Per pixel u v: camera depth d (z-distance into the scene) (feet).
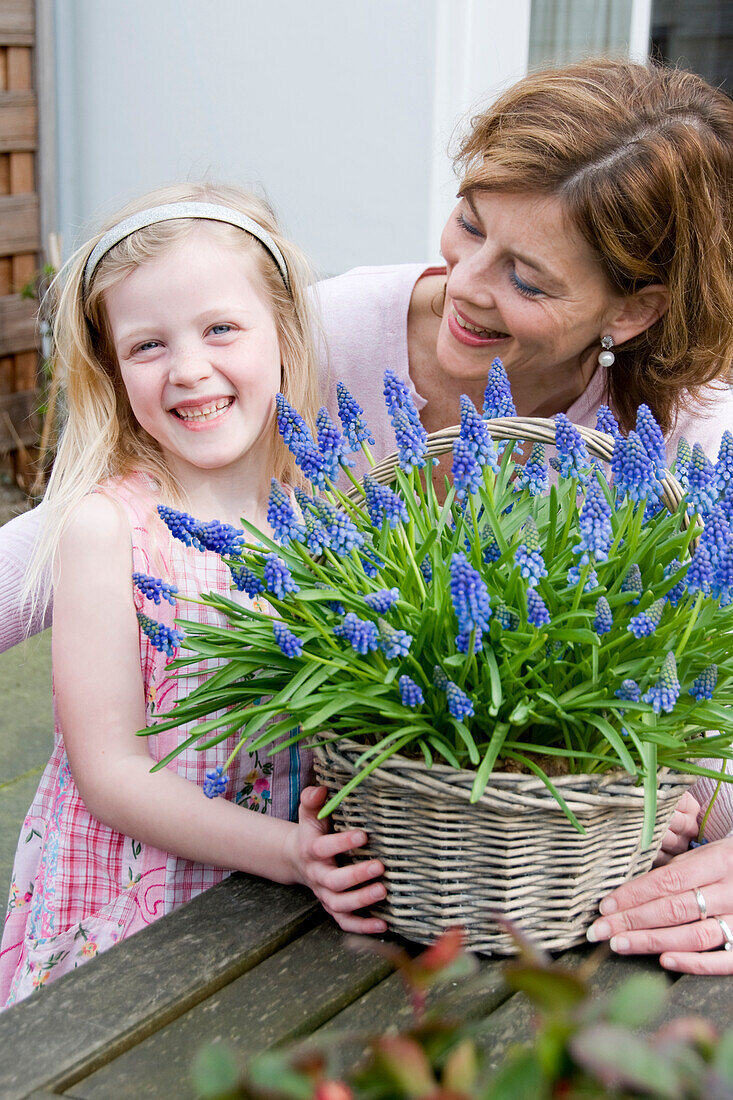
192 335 4.66
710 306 5.16
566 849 3.39
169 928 3.66
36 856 5.05
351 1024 3.21
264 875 3.98
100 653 4.45
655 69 5.33
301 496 3.76
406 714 3.43
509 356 5.29
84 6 12.95
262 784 4.70
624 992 1.90
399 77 11.34
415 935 3.57
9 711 9.68
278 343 5.12
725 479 3.68
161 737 4.62
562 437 3.67
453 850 3.38
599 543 3.40
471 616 3.22
